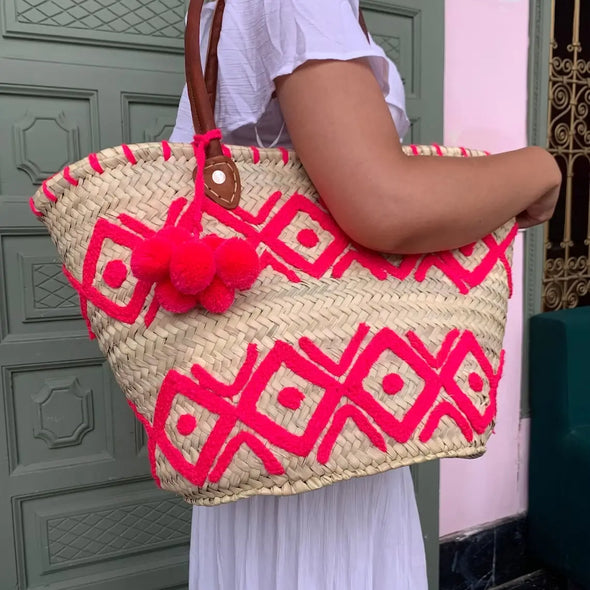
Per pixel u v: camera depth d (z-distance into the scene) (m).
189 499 0.50
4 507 1.05
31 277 1.05
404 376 0.50
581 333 1.50
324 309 0.49
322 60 0.45
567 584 1.58
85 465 1.11
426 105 1.29
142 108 1.10
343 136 0.43
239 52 0.55
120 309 0.48
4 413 1.04
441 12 1.29
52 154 1.04
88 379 1.11
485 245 0.57
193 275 0.42
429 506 1.36
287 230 0.50
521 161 0.51
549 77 1.55
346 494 0.61
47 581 1.11
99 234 0.47
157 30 1.08
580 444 1.43
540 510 1.56
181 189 0.48
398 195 0.43
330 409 0.48
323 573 0.61
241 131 0.58
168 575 1.19
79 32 1.02
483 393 0.55
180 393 0.48
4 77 0.98
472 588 1.54
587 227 1.72
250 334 0.47
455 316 0.53
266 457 0.47
